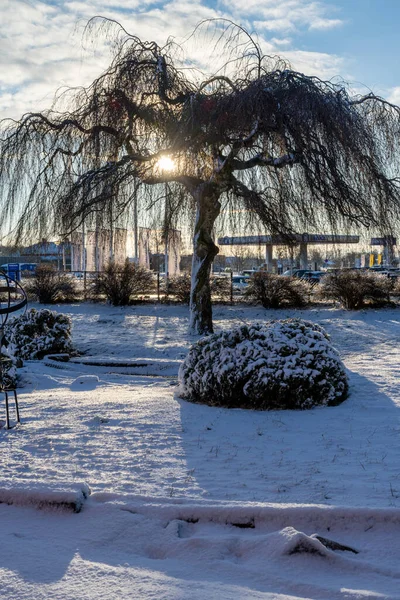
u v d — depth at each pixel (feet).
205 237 63.57
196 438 22.75
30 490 13.97
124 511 13.53
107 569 10.99
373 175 55.01
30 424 25.09
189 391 30.27
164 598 9.88
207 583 10.52
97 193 56.49
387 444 21.48
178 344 59.88
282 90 52.42
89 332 70.13
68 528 12.97
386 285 89.35
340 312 84.94
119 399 31.22
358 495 15.98
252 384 27.94
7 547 11.93
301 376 27.84
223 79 56.08
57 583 10.41
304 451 20.90
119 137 57.57
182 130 54.90
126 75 56.95
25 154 58.85
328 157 52.01
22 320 51.24
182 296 95.50
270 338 29.32
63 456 20.04
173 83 57.41
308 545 11.48
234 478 17.80
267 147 53.62
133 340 63.16
